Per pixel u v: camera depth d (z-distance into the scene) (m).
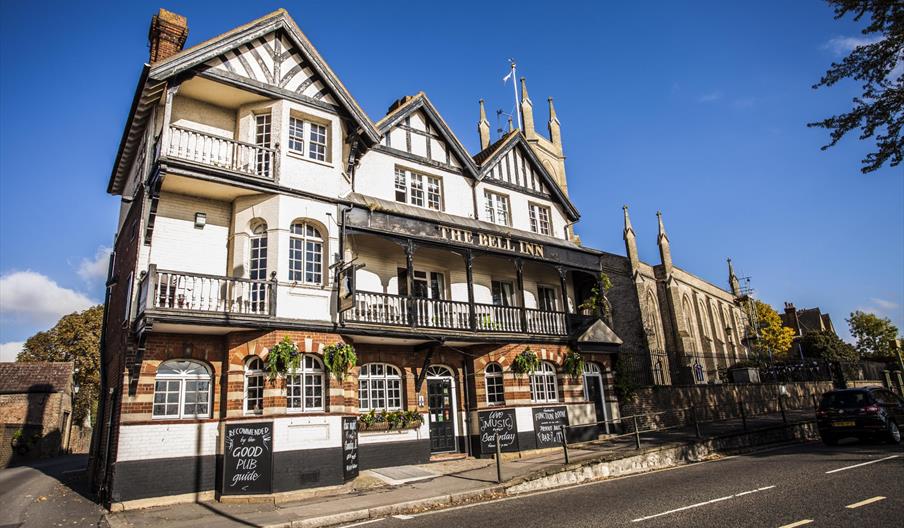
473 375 17.14
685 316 38.09
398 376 15.93
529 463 13.93
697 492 9.40
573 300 22.08
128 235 15.34
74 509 11.53
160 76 12.60
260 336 12.65
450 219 17.58
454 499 10.40
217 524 9.23
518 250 18.62
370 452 14.45
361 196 15.74
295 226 13.99
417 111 18.88
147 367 11.96
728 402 24.83
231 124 14.67
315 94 15.15
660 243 36.53
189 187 13.21
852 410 15.22
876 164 14.43
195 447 12.05
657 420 21.08
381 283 16.47
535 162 22.14
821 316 71.94
